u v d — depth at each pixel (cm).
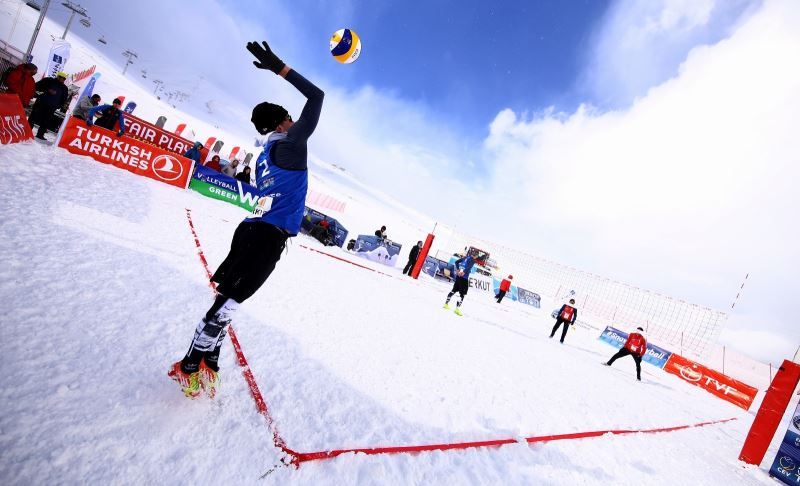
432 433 239
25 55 1250
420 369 344
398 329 454
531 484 226
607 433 367
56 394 150
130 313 234
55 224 325
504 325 899
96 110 740
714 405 1009
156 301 264
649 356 1448
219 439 163
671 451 404
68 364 170
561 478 248
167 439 152
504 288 1603
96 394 159
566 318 959
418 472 196
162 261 341
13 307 194
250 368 229
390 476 185
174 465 142
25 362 160
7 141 531
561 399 420
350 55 219
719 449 512
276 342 280
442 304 860
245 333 275
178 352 212
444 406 286
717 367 2277
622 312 2414
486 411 307
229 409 185
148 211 494
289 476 158
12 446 122
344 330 368
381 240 1354
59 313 205
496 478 218
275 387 220
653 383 943
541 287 2742
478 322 781
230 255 192
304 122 176
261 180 188
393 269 1323
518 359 545
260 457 162
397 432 224
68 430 137
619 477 284
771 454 611
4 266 228
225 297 171
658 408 606
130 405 161
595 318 2361
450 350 449
